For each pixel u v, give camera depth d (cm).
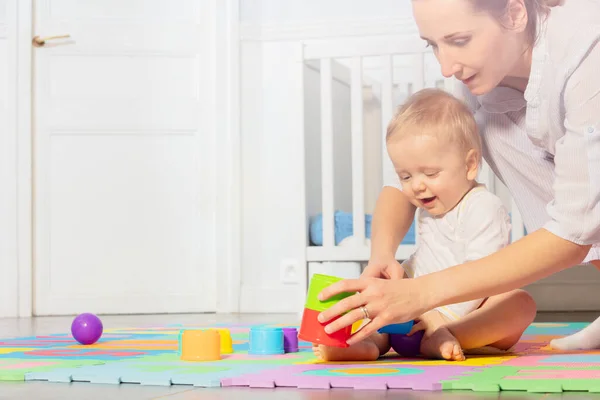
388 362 118
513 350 141
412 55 282
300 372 107
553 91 112
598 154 105
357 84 285
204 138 328
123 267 323
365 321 119
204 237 326
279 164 326
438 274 106
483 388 92
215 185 326
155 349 149
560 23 112
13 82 320
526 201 149
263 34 327
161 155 327
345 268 287
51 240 321
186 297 324
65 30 325
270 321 261
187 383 101
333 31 323
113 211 324
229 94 327
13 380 108
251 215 326
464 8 109
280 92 326
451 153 130
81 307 320
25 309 317
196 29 330
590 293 295
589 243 106
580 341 142
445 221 134
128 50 327
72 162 323
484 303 129
